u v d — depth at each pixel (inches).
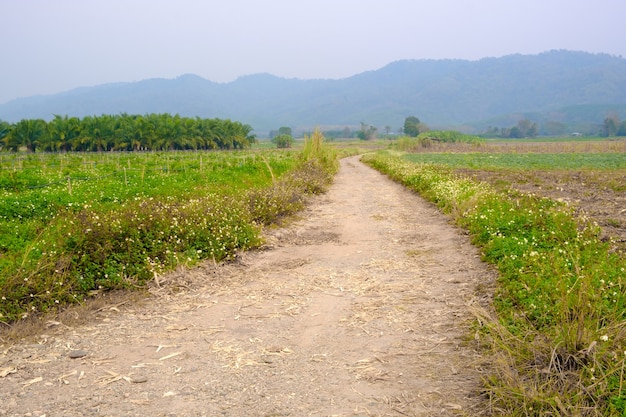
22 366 168.6
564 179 789.2
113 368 166.9
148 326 204.5
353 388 151.9
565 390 134.8
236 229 334.3
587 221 353.7
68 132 2438.5
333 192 698.8
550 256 242.1
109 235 279.9
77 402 145.0
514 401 136.3
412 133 5502.0
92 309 221.8
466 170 1000.9
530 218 338.0
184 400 145.7
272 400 145.3
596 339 148.3
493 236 308.0
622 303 179.8
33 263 245.9
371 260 306.8
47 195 464.8
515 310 197.9
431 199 561.9
